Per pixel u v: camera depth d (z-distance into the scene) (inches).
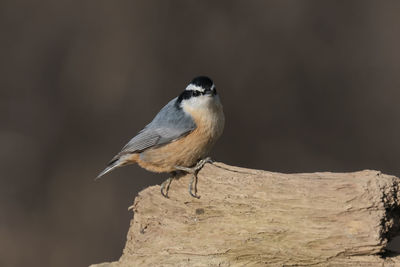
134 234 284.5
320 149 587.5
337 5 624.7
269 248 252.1
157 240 271.7
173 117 300.5
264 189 254.4
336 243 244.7
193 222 266.1
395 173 577.6
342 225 244.1
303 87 601.3
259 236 253.3
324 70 606.5
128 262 274.2
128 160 320.5
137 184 575.2
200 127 297.4
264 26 615.2
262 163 582.6
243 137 588.7
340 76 608.7
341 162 585.3
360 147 589.3
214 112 297.7
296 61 607.8
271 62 605.3
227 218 260.2
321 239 245.9
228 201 259.3
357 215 243.4
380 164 582.6
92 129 599.8
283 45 612.1
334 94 603.8
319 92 603.5
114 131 597.6
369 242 241.6
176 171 312.8
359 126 593.0
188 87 302.5
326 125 596.7
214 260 259.3
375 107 597.6
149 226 279.6
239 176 261.3
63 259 536.4
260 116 593.0
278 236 250.8
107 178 577.0
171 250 266.7
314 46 612.1
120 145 592.7
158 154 305.1
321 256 247.0
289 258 250.4
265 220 253.1
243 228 255.8
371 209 243.0
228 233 258.1
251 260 256.4
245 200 255.9
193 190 268.7
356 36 617.6
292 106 596.1
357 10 624.7
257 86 600.1
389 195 244.5
